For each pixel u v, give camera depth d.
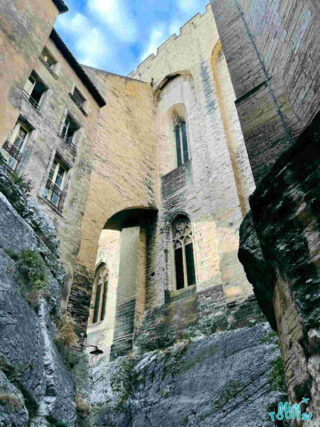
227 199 16.31
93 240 13.23
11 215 6.84
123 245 18.98
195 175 19.06
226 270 14.12
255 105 7.99
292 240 4.07
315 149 4.07
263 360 9.96
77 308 11.00
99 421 12.19
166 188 20.06
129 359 13.92
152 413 11.33
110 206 15.47
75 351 7.81
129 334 15.17
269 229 4.52
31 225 8.17
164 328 14.55
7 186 7.79
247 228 5.77
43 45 12.77
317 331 3.34
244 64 9.38
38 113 12.52
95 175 15.48
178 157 22.12
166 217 18.77
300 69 6.41
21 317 5.42
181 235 17.84
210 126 20.39
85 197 13.56
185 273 16.44
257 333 10.90
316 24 5.72
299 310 3.69
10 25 11.07
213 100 21.52
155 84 27.03
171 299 15.62
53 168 12.54
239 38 10.26
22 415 4.33
